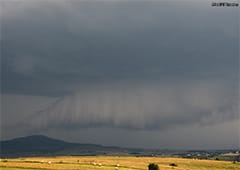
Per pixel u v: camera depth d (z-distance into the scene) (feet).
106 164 544.21
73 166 458.91
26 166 418.92
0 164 429.79
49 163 489.67
